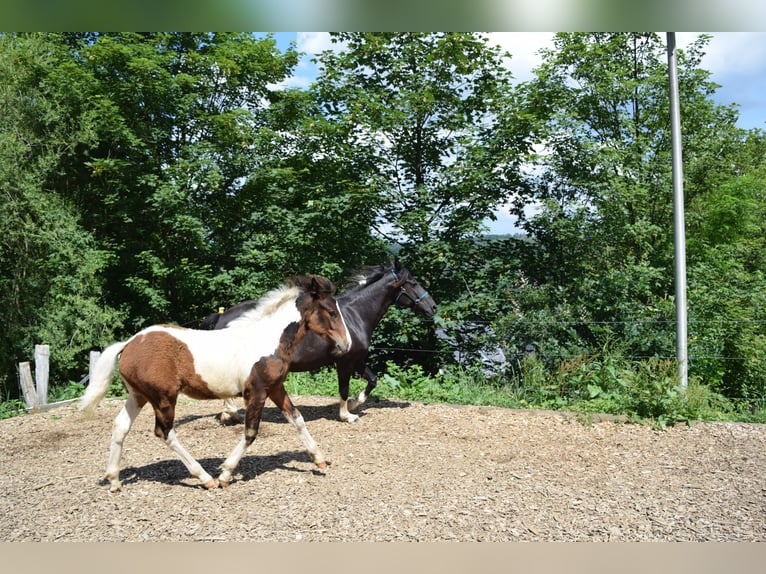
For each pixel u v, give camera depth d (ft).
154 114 43.68
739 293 37.11
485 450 20.24
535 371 29.78
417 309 25.30
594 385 27.25
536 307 37.32
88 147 44.39
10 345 43.60
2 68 39.99
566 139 40.04
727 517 14.25
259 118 47.83
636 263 42.19
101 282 41.93
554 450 20.39
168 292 45.93
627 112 44.57
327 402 27.68
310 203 38.73
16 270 42.37
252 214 43.27
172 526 13.30
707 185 47.14
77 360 42.32
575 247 40.60
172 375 15.38
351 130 41.11
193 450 19.85
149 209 42.73
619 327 36.45
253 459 18.71
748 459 19.49
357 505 14.61
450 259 37.81
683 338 27.55
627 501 15.33
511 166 39.24
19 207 40.40
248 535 12.80
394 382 29.55
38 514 14.11
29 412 27.37
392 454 19.47
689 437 22.12
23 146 40.40
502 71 40.98
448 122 40.55
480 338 37.04
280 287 17.15
